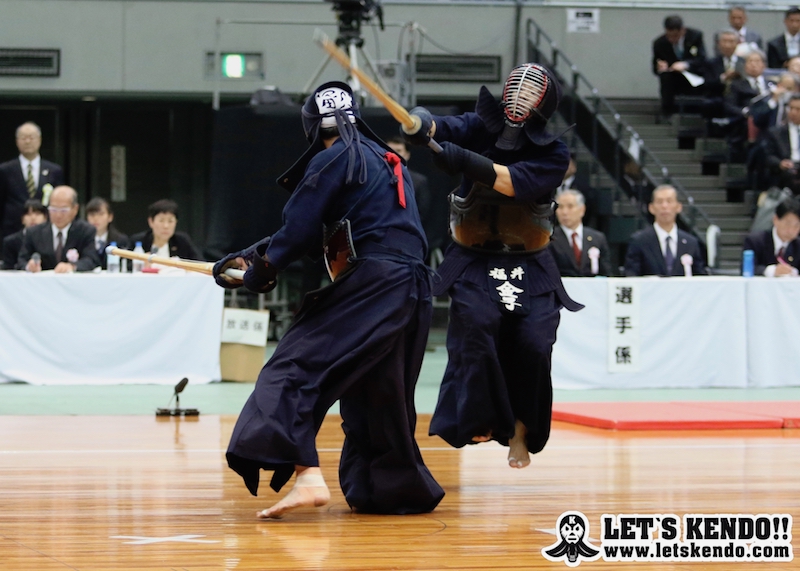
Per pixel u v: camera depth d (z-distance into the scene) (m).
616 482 7.18
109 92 20.72
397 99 17.39
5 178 16.62
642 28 21.53
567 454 8.45
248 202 17.03
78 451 8.36
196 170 23.89
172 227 14.13
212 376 13.30
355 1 15.72
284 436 5.65
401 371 6.01
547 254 6.70
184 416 10.57
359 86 16.70
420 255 6.13
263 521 5.89
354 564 4.89
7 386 12.84
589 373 13.06
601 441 9.16
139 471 7.45
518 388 6.59
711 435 9.58
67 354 13.02
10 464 7.72
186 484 6.98
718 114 20.84
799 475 7.44
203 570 4.76
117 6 20.58
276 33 20.55
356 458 6.27
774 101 19.30
